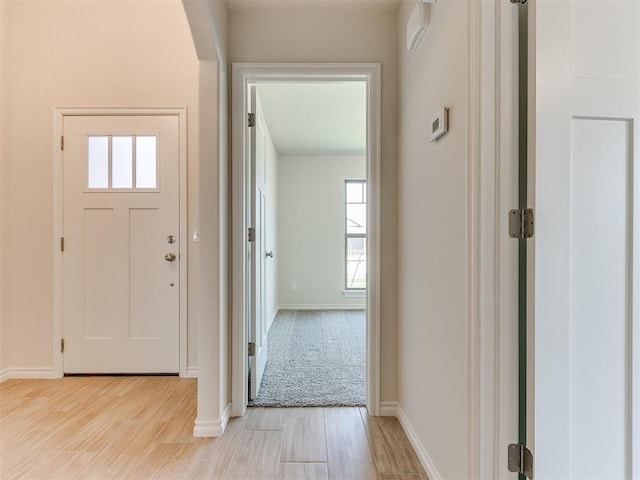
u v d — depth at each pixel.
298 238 5.31
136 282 2.51
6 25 2.45
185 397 2.14
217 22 1.72
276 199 5.12
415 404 1.64
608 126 1.02
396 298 1.95
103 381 2.40
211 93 1.73
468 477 1.12
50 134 2.48
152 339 2.51
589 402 1.01
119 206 2.50
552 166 1.00
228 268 1.92
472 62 1.10
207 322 1.73
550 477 1.00
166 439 1.68
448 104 1.29
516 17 1.06
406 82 1.80
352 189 5.39
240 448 1.61
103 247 2.50
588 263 1.01
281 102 3.24
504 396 1.07
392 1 1.88
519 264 1.07
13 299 2.47
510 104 1.07
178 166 2.51
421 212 1.57
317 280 5.31
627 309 1.02
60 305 2.48
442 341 1.35
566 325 1.00
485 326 1.09
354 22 1.95
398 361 1.93
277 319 4.52
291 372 2.58
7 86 2.45
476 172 1.09
